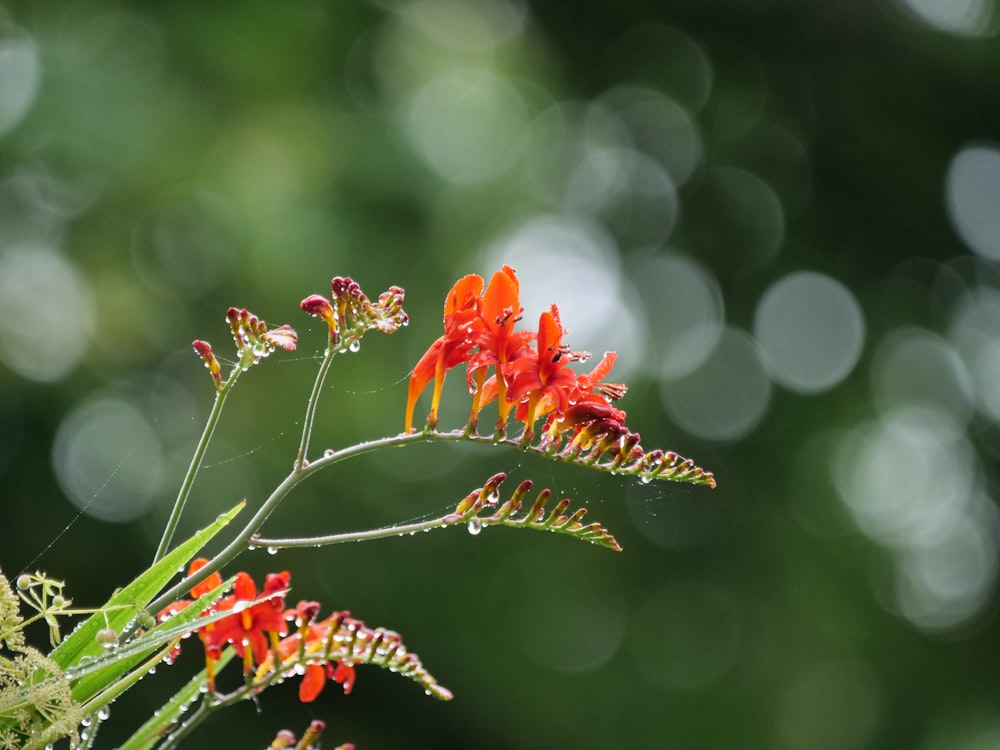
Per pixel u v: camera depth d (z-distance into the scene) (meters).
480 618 13.58
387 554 12.90
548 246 15.39
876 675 15.93
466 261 13.24
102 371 11.71
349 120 12.53
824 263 16.42
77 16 11.77
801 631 15.38
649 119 16.00
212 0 12.21
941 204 16.41
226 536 11.76
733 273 16.23
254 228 11.37
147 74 11.66
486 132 14.45
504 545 13.85
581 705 14.12
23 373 11.45
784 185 16.28
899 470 16.97
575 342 15.16
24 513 11.48
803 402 15.98
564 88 15.12
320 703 12.98
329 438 12.06
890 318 16.34
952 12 15.93
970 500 17.48
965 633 16.98
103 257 11.59
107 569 11.55
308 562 12.27
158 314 11.69
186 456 11.66
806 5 15.40
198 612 3.64
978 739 16.12
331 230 11.77
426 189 12.84
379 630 4.09
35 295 11.56
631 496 14.67
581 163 15.89
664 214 16.27
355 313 4.14
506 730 13.69
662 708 14.53
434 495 13.05
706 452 15.36
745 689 14.97
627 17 15.21
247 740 12.32
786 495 15.65
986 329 16.70
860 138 16.16
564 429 4.30
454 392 12.94
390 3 13.41
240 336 4.03
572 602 14.23
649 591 14.84
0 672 3.50
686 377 15.66
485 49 14.30
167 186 11.41
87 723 3.73
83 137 11.18
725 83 15.84
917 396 16.47
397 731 13.40
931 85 15.91
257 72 12.06
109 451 11.68
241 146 11.75
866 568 15.95
